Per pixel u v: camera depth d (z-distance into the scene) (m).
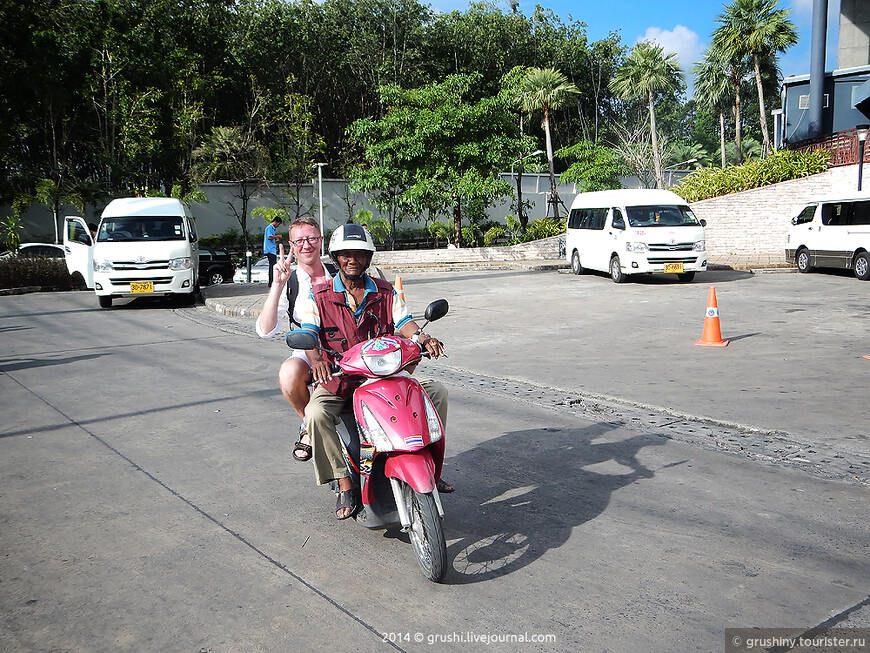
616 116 74.94
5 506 5.13
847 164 27.12
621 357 9.82
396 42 60.53
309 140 44.34
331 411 4.33
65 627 3.57
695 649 3.27
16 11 32.41
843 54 38.91
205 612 3.69
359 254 4.29
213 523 4.80
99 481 5.60
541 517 4.78
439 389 4.46
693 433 6.54
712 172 30.67
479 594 3.81
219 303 16.33
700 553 4.22
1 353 11.23
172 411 7.63
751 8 46.88
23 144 37.69
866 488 5.18
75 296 19.70
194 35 49.09
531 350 10.48
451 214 41.84
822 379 8.31
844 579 3.89
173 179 41.78
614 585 3.87
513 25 67.50
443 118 29.09
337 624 3.55
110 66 38.47
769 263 23.86
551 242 30.36
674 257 18.77
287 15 54.59
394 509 4.32
